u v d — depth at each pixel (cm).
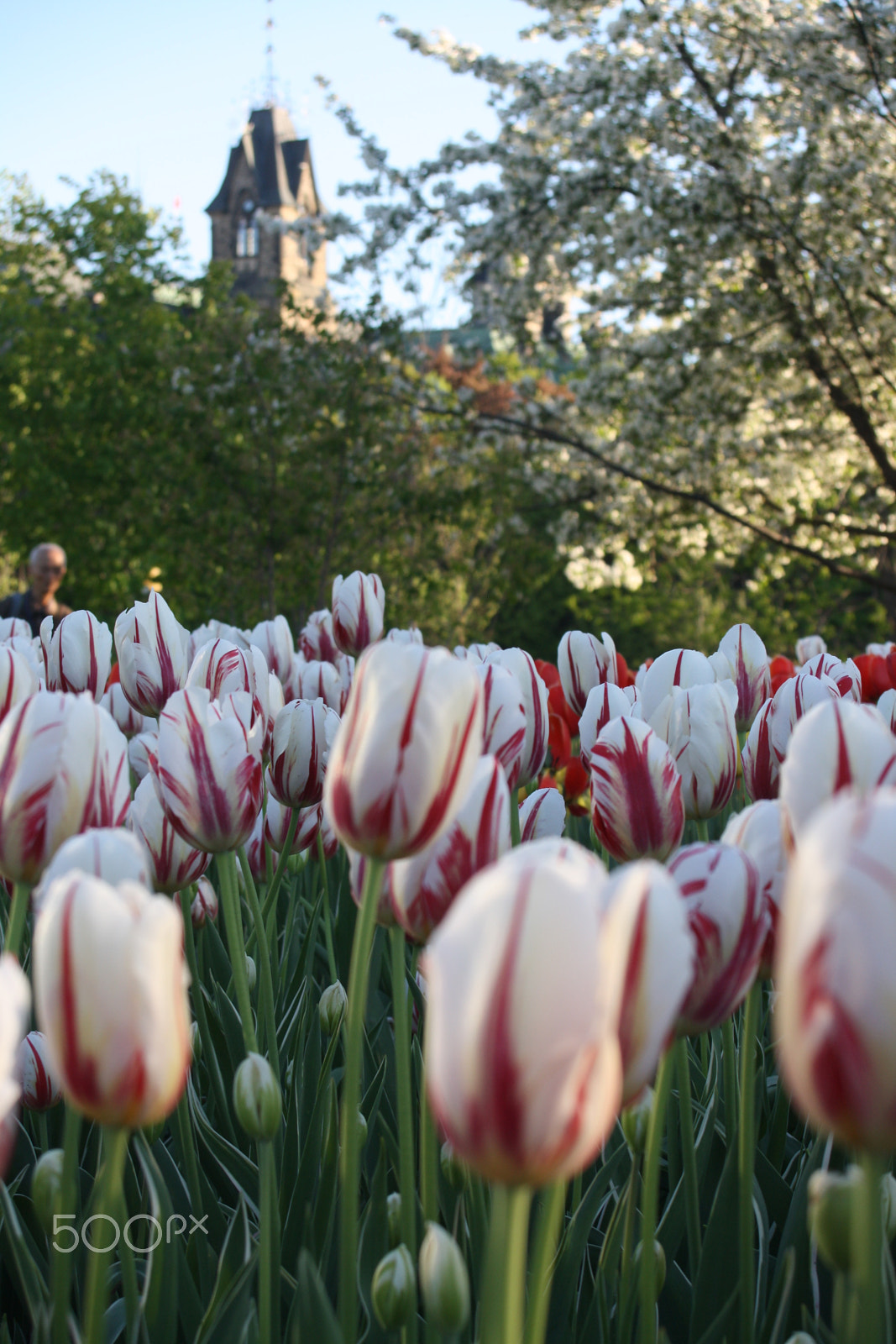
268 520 1179
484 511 1311
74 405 1307
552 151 1209
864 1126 51
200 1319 119
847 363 1155
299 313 1203
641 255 1145
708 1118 140
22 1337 127
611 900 61
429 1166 101
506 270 1261
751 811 93
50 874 81
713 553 1537
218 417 1181
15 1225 109
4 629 259
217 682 165
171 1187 137
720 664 195
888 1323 98
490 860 90
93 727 91
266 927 176
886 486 1302
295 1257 131
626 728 116
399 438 1242
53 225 1421
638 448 1256
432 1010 54
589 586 1454
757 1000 103
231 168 6334
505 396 1605
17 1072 131
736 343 1214
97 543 1366
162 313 1409
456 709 79
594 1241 144
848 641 1823
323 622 330
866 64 1041
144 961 63
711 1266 116
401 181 1247
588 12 1230
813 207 1134
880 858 49
